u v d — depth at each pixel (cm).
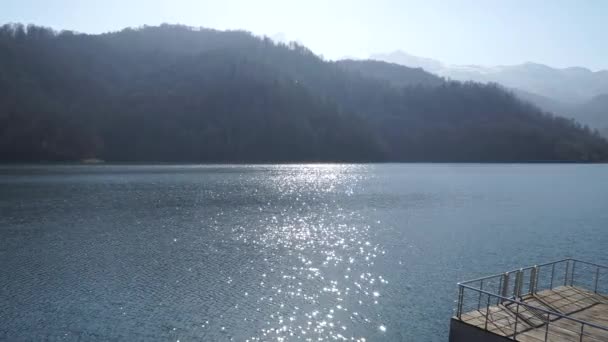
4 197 8306
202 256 4053
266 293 3044
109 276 3428
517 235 5131
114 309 2759
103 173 14288
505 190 10638
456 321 1700
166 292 3066
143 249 4322
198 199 8456
